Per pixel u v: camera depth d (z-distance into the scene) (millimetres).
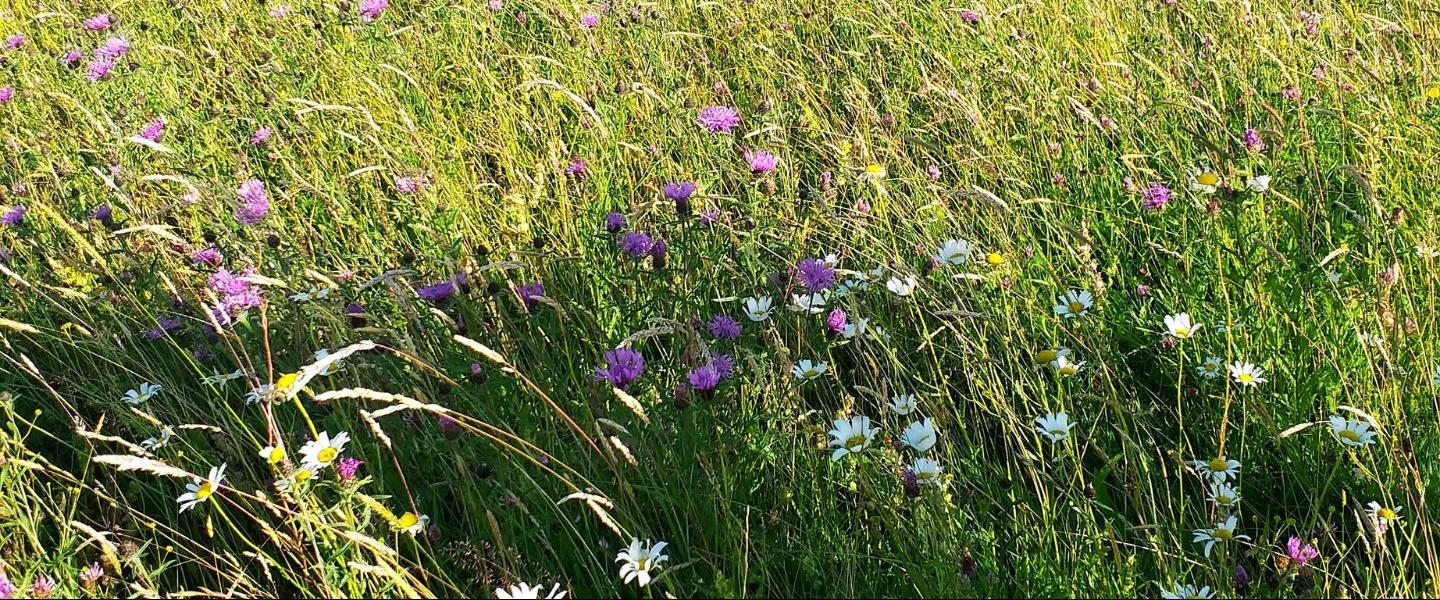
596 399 2562
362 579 2174
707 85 4996
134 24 6055
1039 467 2561
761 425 2584
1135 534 2262
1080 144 4023
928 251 3180
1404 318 2535
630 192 3812
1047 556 2146
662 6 5777
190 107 4770
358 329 2570
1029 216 3541
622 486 2201
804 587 2273
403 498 2533
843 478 2463
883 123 4258
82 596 2350
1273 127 3719
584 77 4984
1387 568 2205
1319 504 2174
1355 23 4504
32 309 3344
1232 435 2566
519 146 4398
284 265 3158
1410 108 3826
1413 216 3225
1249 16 4660
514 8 5973
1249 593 2061
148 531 2594
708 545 2303
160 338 3105
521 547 2398
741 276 3053
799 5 5699
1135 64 4660
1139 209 3518
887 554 2258
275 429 2221
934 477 2170
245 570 2449
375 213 3742
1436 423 2340
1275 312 2756
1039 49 4641
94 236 3498
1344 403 2539
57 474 2686
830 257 3064
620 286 3146
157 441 2656
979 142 4047
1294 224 3240
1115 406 2359
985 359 2684
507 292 2926
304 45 5434
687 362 2541
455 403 2656
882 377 2859
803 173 4211
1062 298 2934
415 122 4590
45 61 5543
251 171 4184
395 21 5867
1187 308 2973
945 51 5031
